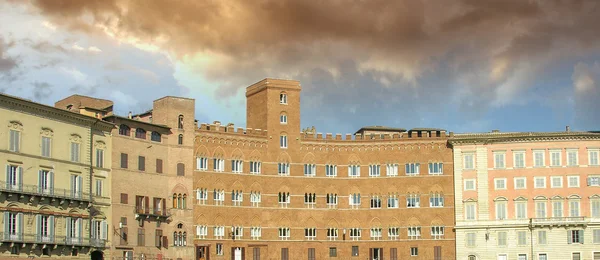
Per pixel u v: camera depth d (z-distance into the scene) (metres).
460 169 164.38
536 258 158.38
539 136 160.62
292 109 167.75
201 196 156.25
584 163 159.38
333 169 168.25
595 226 157.38
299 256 163.25
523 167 161.38
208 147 158.38
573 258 157.25
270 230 162.38
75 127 135.25
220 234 157.62
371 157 168.50
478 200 162.62
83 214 135.25
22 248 123.94
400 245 164.75
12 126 123.88
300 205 165.00
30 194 124.88
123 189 144.25
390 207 166.50
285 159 165.62
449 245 162.88
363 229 166.50
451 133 167.62
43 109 128.62
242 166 161.88
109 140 143.00
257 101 168.88
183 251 152.25
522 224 159.62
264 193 163.00
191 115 157.25
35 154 127.25
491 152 163.50
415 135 167.50
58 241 129.38
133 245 144.75
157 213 149.25
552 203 159.25
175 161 153.75
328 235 165.75
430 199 165.25
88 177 136.88
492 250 160.62
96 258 140.25
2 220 120.81
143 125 149.25
